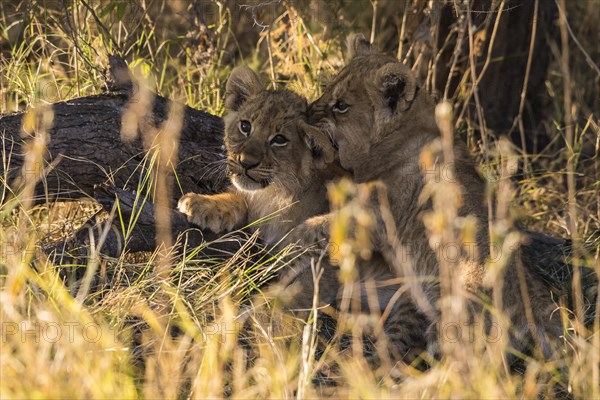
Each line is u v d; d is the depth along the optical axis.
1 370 7.06
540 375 8.65
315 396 7.61
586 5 17.53
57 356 7.22
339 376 8.31
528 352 9.23
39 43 13.94
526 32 14.42
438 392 7.65
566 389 8.63
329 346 8.49
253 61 15.01
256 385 8.02
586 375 8.21
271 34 14.18
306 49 14.54
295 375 8.26
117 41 13.44
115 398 7.05
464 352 8.05
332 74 13.20
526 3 14.20
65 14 12.61
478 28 13.30
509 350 8.61
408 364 9.40
